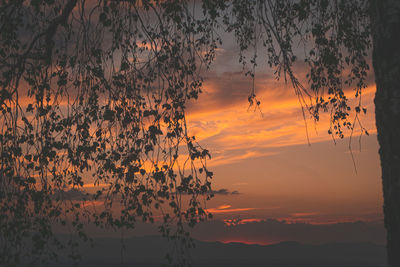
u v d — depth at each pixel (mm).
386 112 2238
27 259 3961
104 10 3555
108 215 3885
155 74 3959
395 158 2184
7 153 3631
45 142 3795
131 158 3584
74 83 3885
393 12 2225
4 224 3811
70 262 4109
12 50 4082
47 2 3691
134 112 3875
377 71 2324
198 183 3566
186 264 3584
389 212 2229
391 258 2215
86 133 3855
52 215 4066
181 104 3617
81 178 4180
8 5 3686
